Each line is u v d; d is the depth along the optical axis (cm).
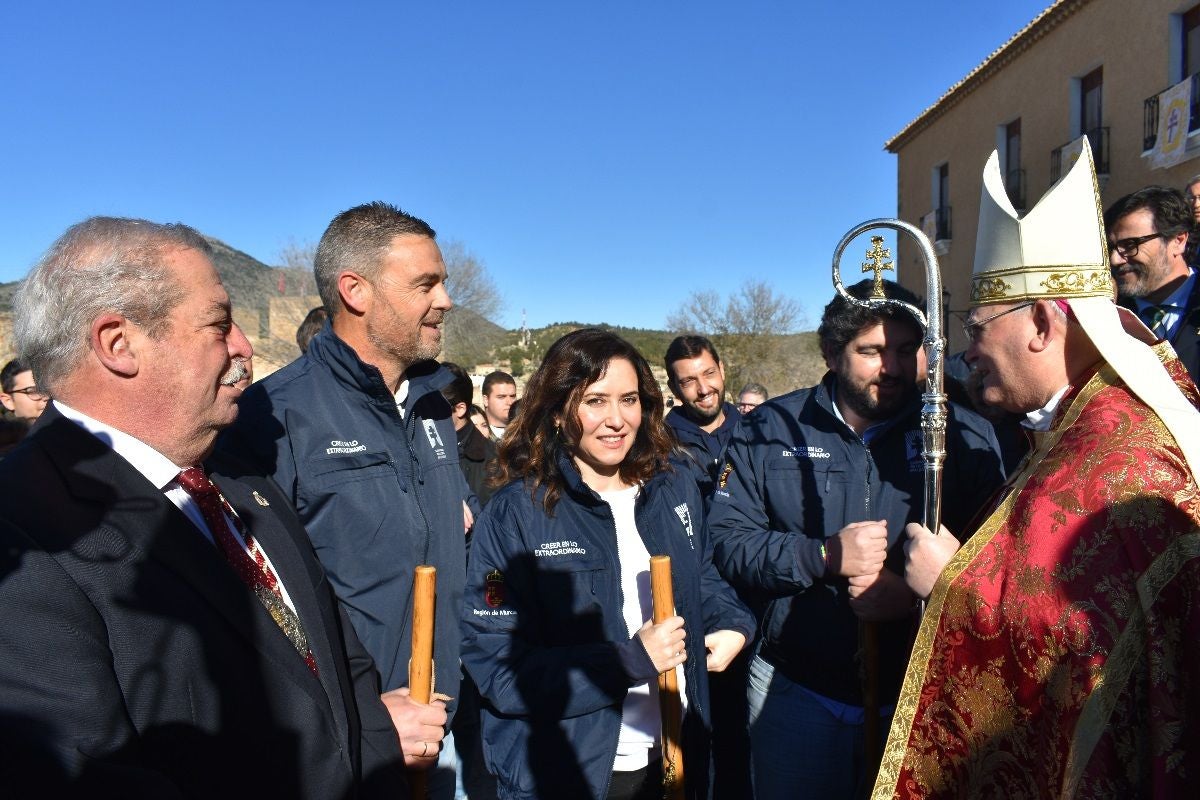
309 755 146
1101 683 128
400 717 183
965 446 232
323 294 246
